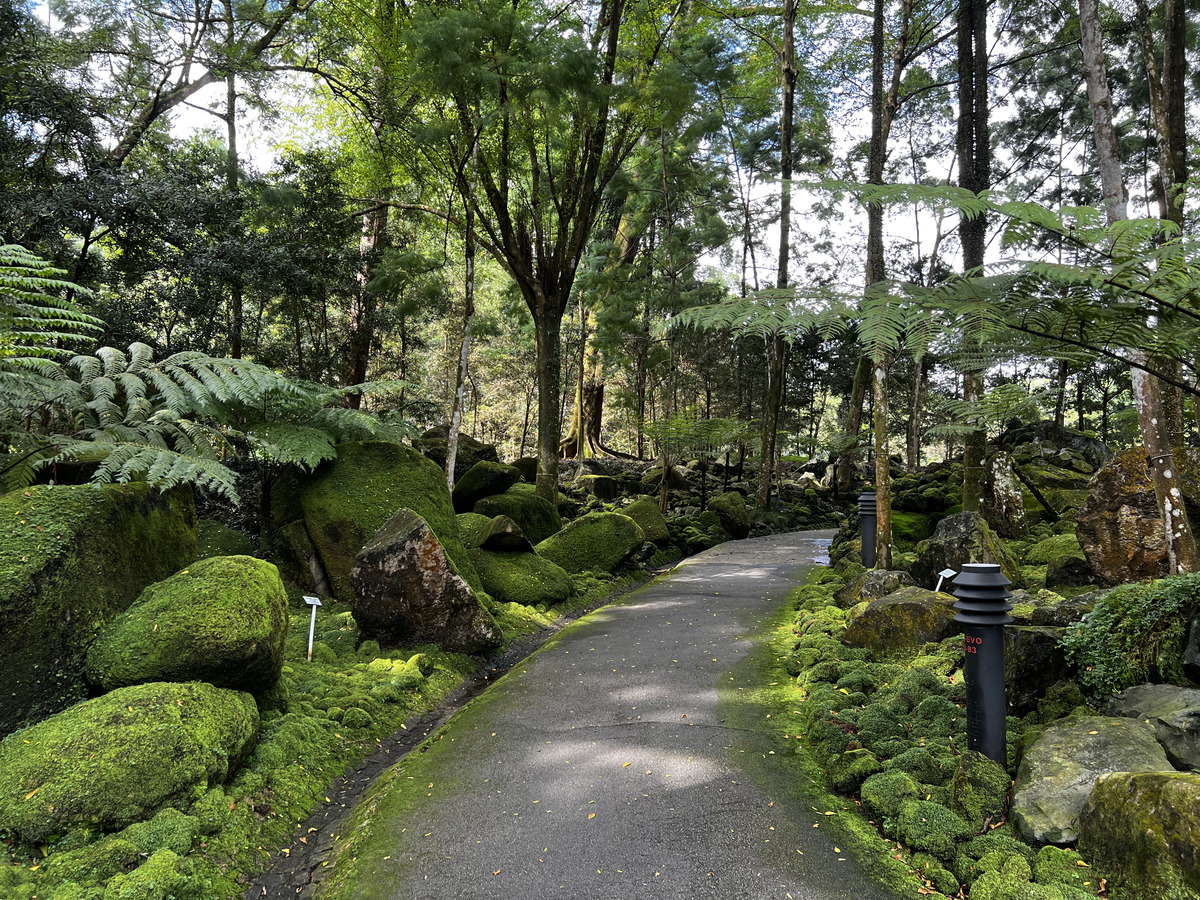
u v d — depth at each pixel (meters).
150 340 10.48
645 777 3.87
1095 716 3.52
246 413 8.12
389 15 13.37
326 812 3.86
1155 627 3.74
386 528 6.70
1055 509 11.02
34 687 3.67
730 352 24.64
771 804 3.56
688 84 13.89
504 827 3.41
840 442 18.25
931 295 3.08
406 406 17.55
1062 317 2.99
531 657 6.42
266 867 3.28
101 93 12.28
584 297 23.64
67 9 12.01
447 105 13.12
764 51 19.83
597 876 2.99
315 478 8.12
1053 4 15.74
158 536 4.95
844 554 10.52
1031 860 2.88
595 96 11.41
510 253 13.78
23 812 2.90
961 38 9.69
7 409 4.78
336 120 18.41
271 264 11.55
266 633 4.10
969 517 7.20
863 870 3.00
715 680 5.49
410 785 3.91
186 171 11.88
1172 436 6.55
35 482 5.97
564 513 14.60
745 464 23.70
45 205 9.20
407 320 18.39
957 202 2.82
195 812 3.23
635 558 11.41
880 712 4.34
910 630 5.59
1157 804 2.59
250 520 8.76
